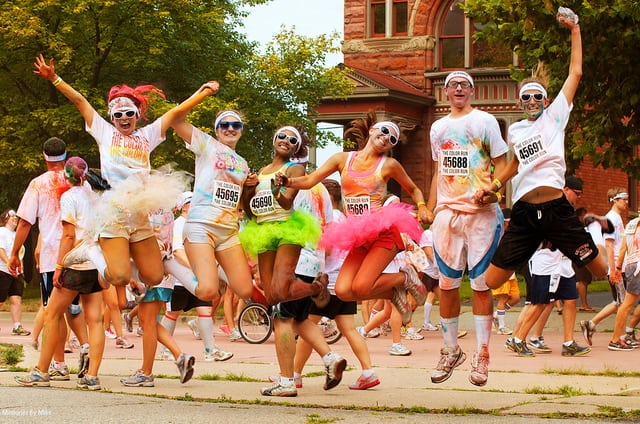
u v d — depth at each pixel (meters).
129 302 19.98
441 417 8.47
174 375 12.16
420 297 10.21
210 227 9.90
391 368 12.91
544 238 9.33
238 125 10.22
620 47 19.28
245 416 8.41
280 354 10.11
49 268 11.94
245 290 10.02
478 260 9.51
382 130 10.00
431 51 41.56
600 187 42.31
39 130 34.59
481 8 20.92
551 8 17.80
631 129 20.73
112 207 9.70
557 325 20.61
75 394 10.02
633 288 15.52
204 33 36.41
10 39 33.03
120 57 34.06
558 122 9.22
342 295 9.96
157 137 10.22
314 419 8.23
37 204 11.91
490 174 9.62
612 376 11.91
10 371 12.70
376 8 42.75
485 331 9.58
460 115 9.58
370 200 9.98
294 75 36.06
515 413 8.72
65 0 32.81
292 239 9.73
